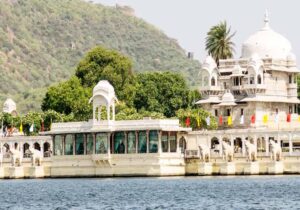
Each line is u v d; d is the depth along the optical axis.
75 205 168.00
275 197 175.12
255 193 185.12
